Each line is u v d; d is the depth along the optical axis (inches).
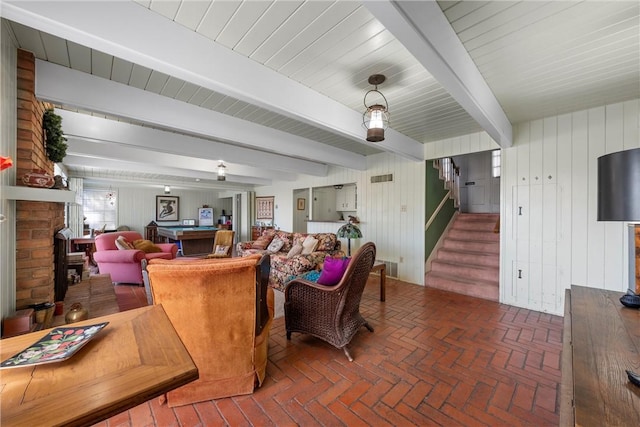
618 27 62.4
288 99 86.4
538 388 70.9
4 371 28.8
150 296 75.9
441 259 186.4
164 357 32.2
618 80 88.1
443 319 116.0
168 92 99.0
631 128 104.3
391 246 192.4
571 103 106.7
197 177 252.7
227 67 71.3
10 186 65.9
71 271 138.8
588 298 60.0
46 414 23.3
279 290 164.9
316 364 82.4
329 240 178.9
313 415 61.8
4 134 63.7
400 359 84.8
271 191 328.8
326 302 88.3
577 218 116.3
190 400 64.5
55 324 82.6
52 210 88.2
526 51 71.9
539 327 107.9
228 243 250.2
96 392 26.1
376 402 66.0
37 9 47.4
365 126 113.7
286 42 69.3
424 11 52.7
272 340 98.2
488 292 143.3
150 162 176.2
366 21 61.8
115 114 91.6
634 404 27.7
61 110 111.0
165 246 203.0
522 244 130.6
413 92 97.7
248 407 64.1
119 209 350.0
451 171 215.5
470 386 71.8
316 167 236.1
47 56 76.8
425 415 62.0
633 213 45.7
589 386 30.6
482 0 54.7
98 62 79.7
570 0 54.5
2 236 64.7
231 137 123.6
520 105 108.7
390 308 129.2
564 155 119.0
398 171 188.7
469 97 76.5
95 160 188.2
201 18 61.0
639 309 53.4
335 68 81.3
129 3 56.2
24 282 78.4
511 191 133.7
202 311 62.4
